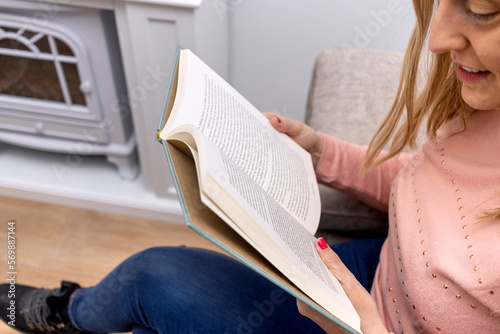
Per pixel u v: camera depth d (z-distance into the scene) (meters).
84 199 1.55
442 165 0.65
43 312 1.01
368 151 0.79
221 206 0.50
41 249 1.45
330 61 1.16
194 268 0.74
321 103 1.09
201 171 0.50
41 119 1.42
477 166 0.60
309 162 0.82
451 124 0.67
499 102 0.50
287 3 1.31
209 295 0.71
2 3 1.16
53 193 1.55
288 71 1.48
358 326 0.55
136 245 1.49
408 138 0.74
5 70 1.34
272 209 0.59
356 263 0.83
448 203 0.62
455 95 0.66
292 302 0.74
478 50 0.44
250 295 0.72
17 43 1.28
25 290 1.09
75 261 1.42
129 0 1.05
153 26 1.11
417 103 0.72
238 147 0.64
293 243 0.57
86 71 1.27
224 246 0.49
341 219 0.93
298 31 1.37
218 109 0.66
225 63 1.44
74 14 1.17
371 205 0.89
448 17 0.46
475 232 0.56
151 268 0.74
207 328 0.70
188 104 0.61
